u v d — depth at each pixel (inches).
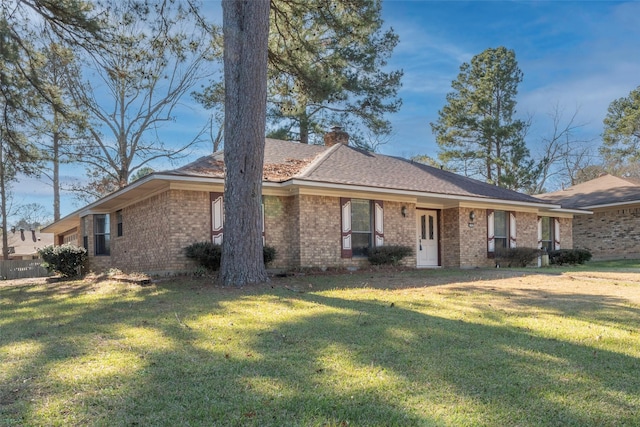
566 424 114.3
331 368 157.0
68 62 558.6
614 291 350.9
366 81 916.0
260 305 282.5
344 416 118.2
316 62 556.1
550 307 276.2
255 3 387.5
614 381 144.9
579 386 140.3
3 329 236.8
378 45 871.7
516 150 1167.0
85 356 174.2
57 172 1235.9
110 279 499.8
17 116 582.6
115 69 517.3
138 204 565.0
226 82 387.5
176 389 138.0
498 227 703.1
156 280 434.9
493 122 1173.1
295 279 435.2
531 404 126.3
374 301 298.4
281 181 503.2
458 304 286.5
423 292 343.3
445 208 676.1
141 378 147.9
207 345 188.2
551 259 742.5
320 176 525.3
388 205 590.6
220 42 505.7
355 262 553.6
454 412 120.6
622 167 1553.9
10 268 949.8
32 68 543.2
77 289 441.4
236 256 380.8
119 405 126.3
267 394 133.3
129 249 593.0
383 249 554.9
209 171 491.2
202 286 381.1
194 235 479.8
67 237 1079.0
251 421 115.7
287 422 114.8
